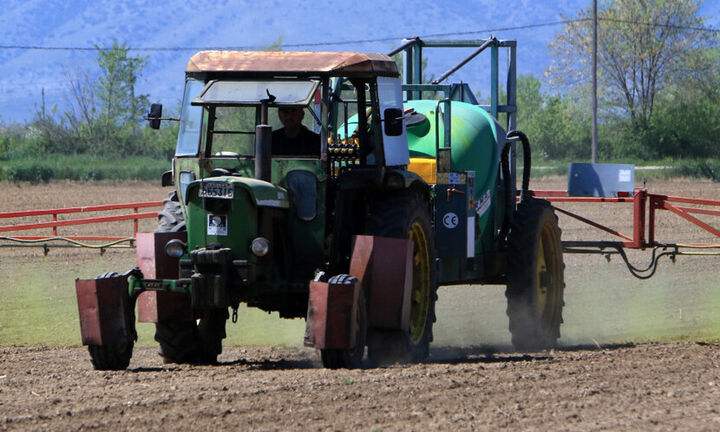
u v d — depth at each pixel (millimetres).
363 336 31062
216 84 32781
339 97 38344
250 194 30484
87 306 31781
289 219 32281
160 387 27656
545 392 26984
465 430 22453
